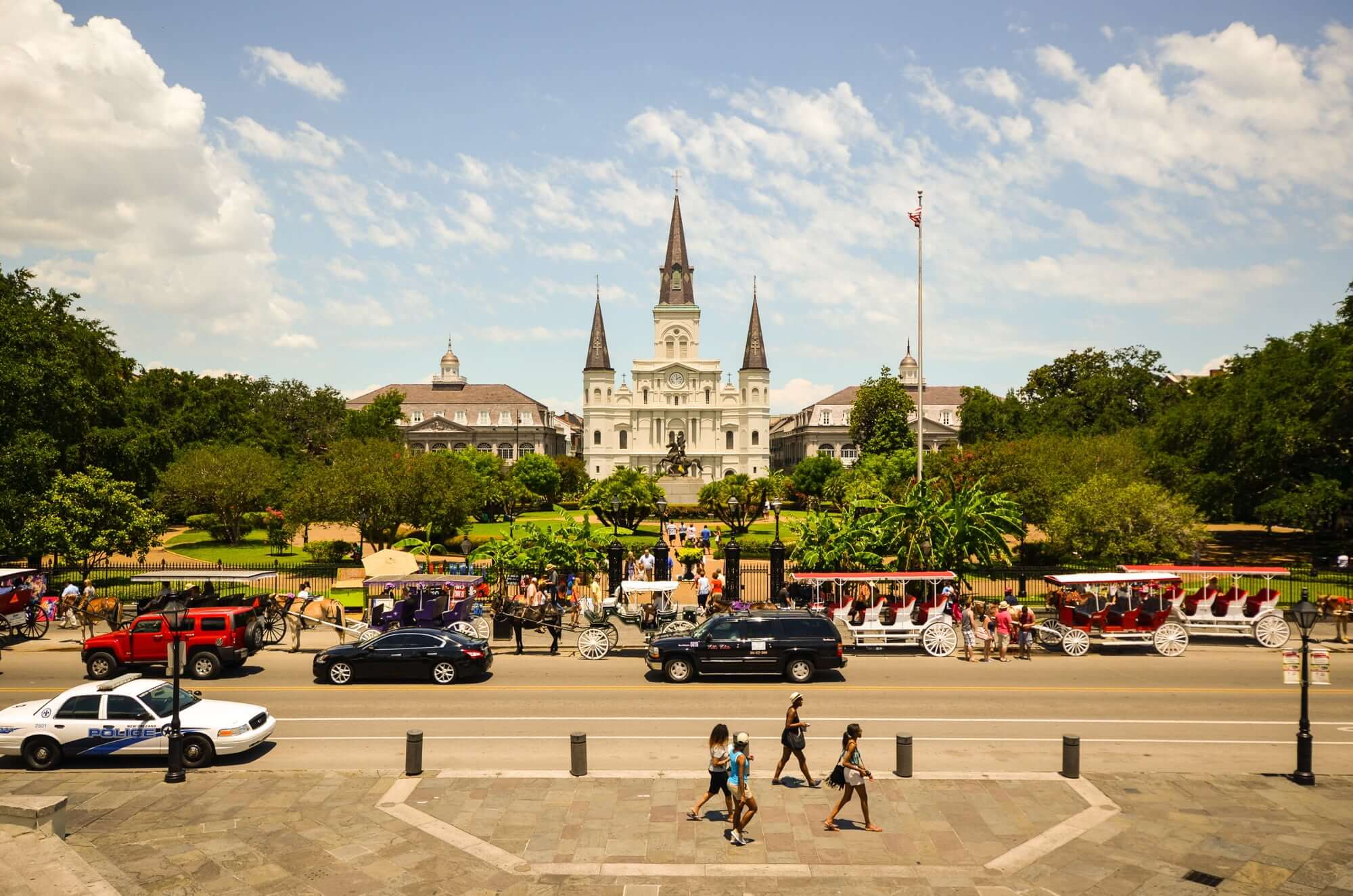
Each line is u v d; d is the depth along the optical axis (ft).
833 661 81.82
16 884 37.47
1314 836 46.37
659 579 143.02
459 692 78.74
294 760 60.08
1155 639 93.91
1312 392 156.97
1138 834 46.57
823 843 45.47
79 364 177.17
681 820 48.52
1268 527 179.42
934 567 108.17
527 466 343.26
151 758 60.90
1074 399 305.73
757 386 513.86
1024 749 62.18
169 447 212.02
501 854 44.21
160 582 123.44
